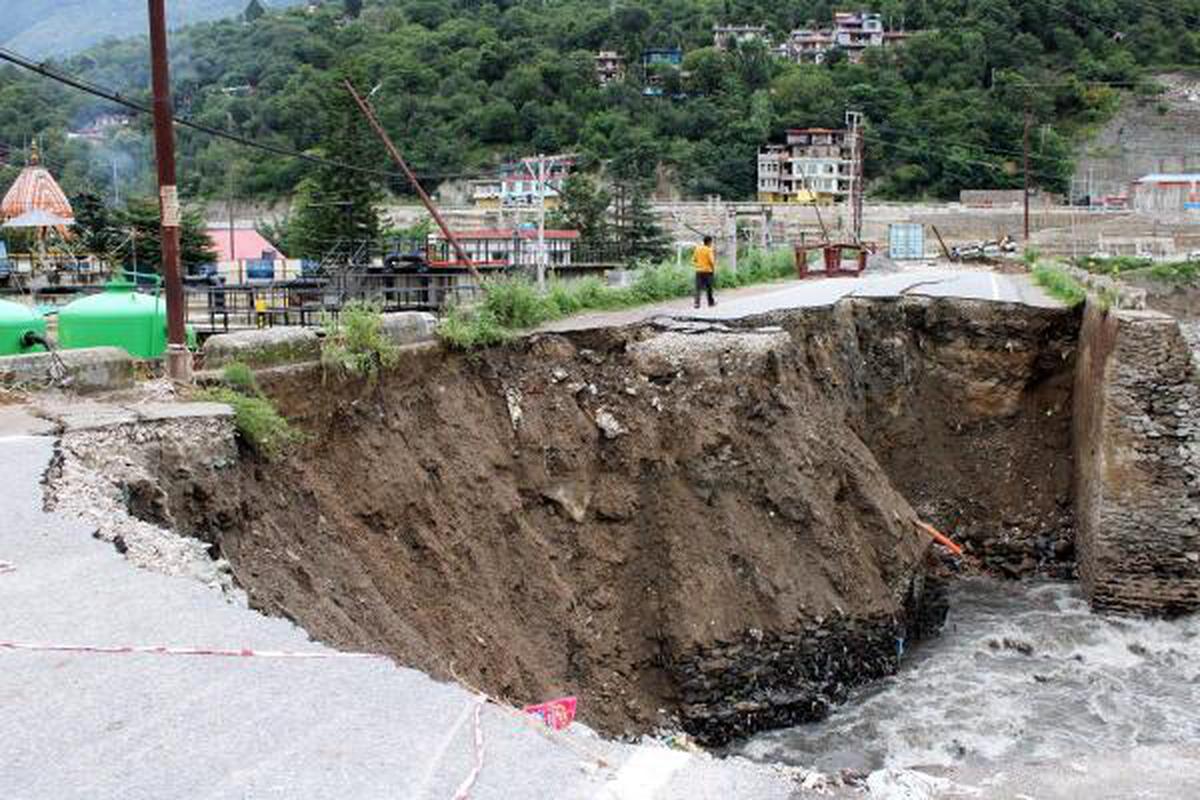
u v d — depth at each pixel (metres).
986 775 12.19
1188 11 106.94
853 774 7.62
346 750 5.61
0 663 6.54
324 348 16.27
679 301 27.73
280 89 66.31
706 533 18.28
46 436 11.51
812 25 109.19
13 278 31.09
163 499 11.18
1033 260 47.28
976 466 26.38
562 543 18.22
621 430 19.25
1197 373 22.22
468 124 70.25
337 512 15.01
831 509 19.64
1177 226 72.56
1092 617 22.27
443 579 15.82
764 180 84.06
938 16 106.69
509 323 20.47
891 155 90.94
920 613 21.27
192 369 15.38
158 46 15.13
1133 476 22.19
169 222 15.12
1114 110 97.12
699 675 17.17
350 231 43.06
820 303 25.09
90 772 5.36
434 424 17.61
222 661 6.65
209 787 5.23
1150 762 14.05
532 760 5.59
